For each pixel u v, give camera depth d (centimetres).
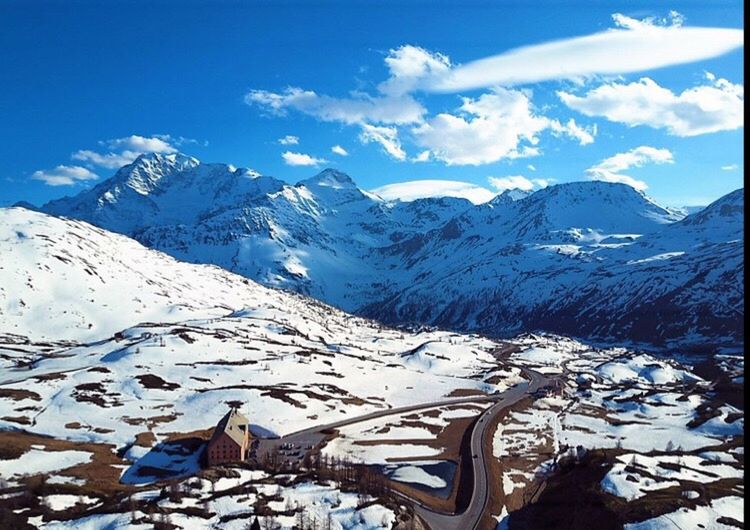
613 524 11588
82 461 15825
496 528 12750
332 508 12425
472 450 18075
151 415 19925
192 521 11438
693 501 12056
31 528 11069
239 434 16625
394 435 19825
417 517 12812
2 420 18625
